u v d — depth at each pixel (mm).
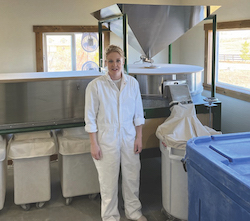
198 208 1895
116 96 2443
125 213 2715
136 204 2670
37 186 2881
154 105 3238
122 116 2467
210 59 4781
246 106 3930
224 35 4555
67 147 2863
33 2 4840
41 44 4961
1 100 2783
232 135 2062
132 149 2551
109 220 2578
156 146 3303
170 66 4074
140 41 3547
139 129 2617
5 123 2830
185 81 3463
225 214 1600
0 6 4727
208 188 1752
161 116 3213
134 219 2656
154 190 3277
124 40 2955
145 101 3350
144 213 2832
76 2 5000
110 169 2477
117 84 2482
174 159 2453
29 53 4945
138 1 5227
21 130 2857
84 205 3010
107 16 3363
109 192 2533
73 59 5258
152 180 3520
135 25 3271
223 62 4625
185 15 3307
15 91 2801
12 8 4773
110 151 2449
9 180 3607
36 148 2789
